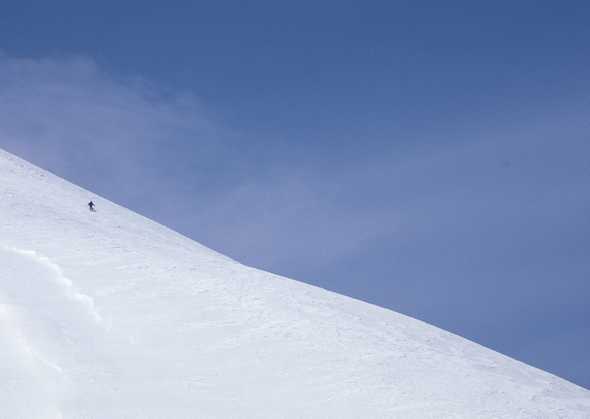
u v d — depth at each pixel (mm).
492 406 40625
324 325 48812
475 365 49094
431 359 46906
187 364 41344
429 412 38469
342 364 43188
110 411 35031
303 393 39625
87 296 47281
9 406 33969
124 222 85125
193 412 36312
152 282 50969
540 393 45469
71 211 77500
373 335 49250
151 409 35938
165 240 84500
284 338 45781
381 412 38125
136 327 44594
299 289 59938
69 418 33656
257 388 39750
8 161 96375
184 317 46656
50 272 50469
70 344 40969
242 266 67312
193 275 53562
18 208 66125
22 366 37656
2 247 53781
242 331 46031
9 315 42375
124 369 39531
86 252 54781
